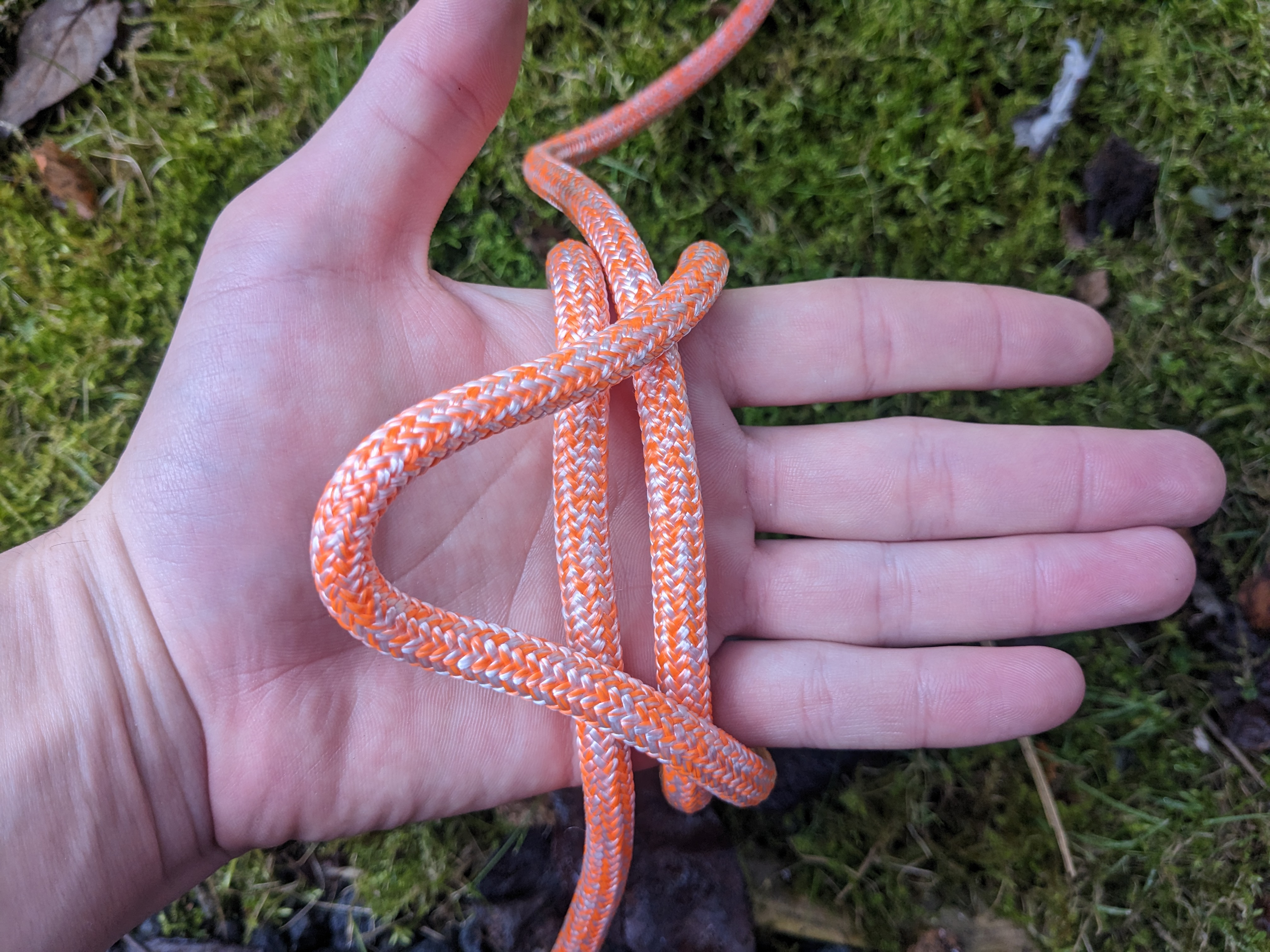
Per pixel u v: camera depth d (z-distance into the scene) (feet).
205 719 0.44
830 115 0.60
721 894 0.53
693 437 0.47
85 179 0.58
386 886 0.56
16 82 0.58
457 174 0.47
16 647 0.42
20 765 0.41
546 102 0.59
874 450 0.53
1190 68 0.59
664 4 0.59
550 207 0.59
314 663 0.45
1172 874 0.57
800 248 0.60
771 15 0.59
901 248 0.60
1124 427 0.60
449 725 0.47
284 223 0.44
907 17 0.58
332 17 0.59
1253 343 0.59
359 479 0.40
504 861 0.57
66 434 0.58
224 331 0.44
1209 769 0.58
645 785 0.54
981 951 0.56
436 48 0.43
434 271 0.52
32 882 0.41
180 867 0.46
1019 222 0.60
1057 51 0.59
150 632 0.44
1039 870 0.57
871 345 0.53
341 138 0.44
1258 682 0.58
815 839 0.57
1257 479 0.59
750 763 0.46
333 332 0.45
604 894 0.48
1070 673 0.51
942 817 0.58
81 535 0.44
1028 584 0.52
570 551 0.46
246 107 0.59
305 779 0.46
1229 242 0.60
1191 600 0.59
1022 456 0.52
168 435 0.43
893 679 0.51
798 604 0.53
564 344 0.47
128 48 0.58
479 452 0.48
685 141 0.60
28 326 0.58
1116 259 0.60
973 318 0.53
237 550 0.43
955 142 0.59
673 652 0.46
